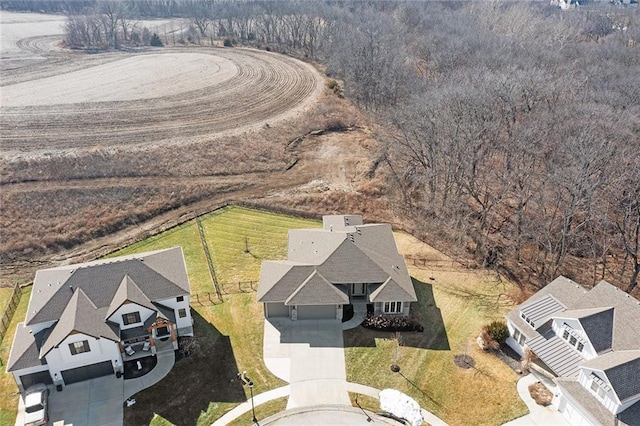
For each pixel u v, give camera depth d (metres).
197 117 82.25
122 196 60.59
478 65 78.94
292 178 67.88
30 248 52.31
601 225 49.59
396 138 66.19
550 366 34.12
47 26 161.38
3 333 39.75
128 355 36.69
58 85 94.00
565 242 48.12
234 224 56.59
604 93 65.62
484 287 46.06
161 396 34.16
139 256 39.72
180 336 38.84
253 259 49.94
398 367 36.75
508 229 53.81
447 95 59.59
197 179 66.06
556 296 38.06
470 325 41.16
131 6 179.38
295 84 101.00
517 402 33.81
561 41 104.81
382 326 40.16
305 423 32.47
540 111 61.44
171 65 111.88
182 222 56.88
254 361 37.22
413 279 46.97
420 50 104.94
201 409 33.31
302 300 39.72
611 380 29.80
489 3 159.12
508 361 37.41
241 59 119.06
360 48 93.50
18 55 117.50
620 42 106.31
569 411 32.22
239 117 83.31
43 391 33.28
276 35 138.25
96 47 130.25
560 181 45.94
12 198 57.41
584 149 45.38
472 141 52.72
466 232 53.94
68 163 64.00
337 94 95.81
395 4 169.50
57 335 33.25
